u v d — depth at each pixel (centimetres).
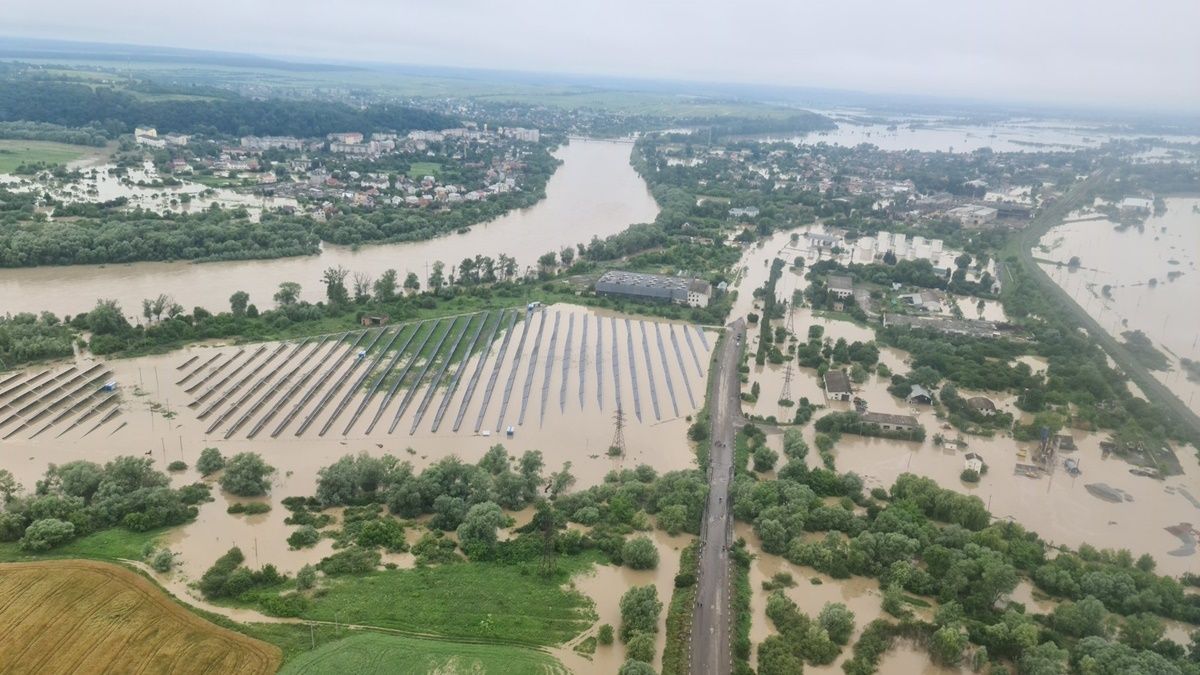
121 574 15125
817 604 16362
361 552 16825
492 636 14388
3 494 18200
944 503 19500
